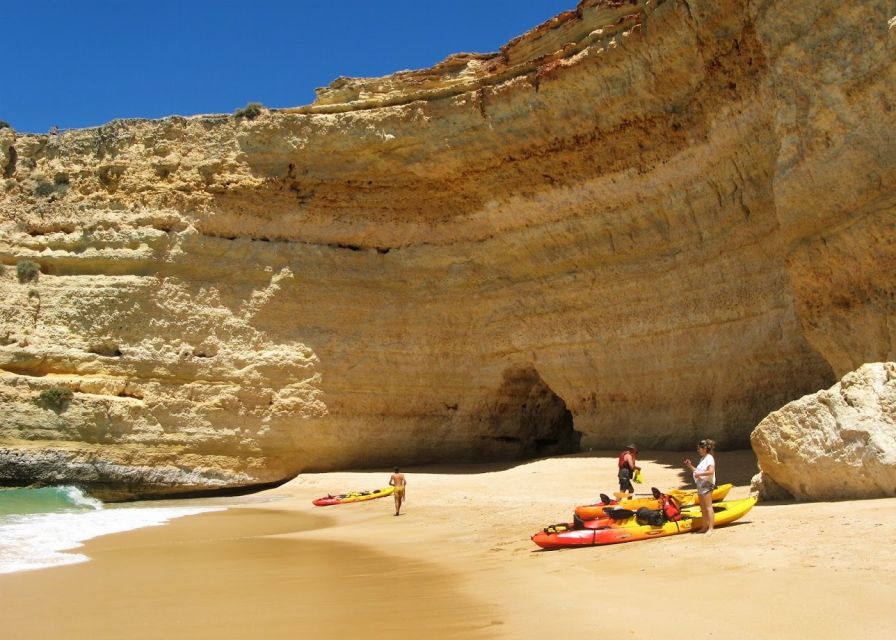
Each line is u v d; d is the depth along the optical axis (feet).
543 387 95.40
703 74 67.41
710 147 68.85
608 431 81.61
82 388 84.28
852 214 43.19
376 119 92.48
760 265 65.51
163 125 96.07
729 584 22.48
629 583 24.58
